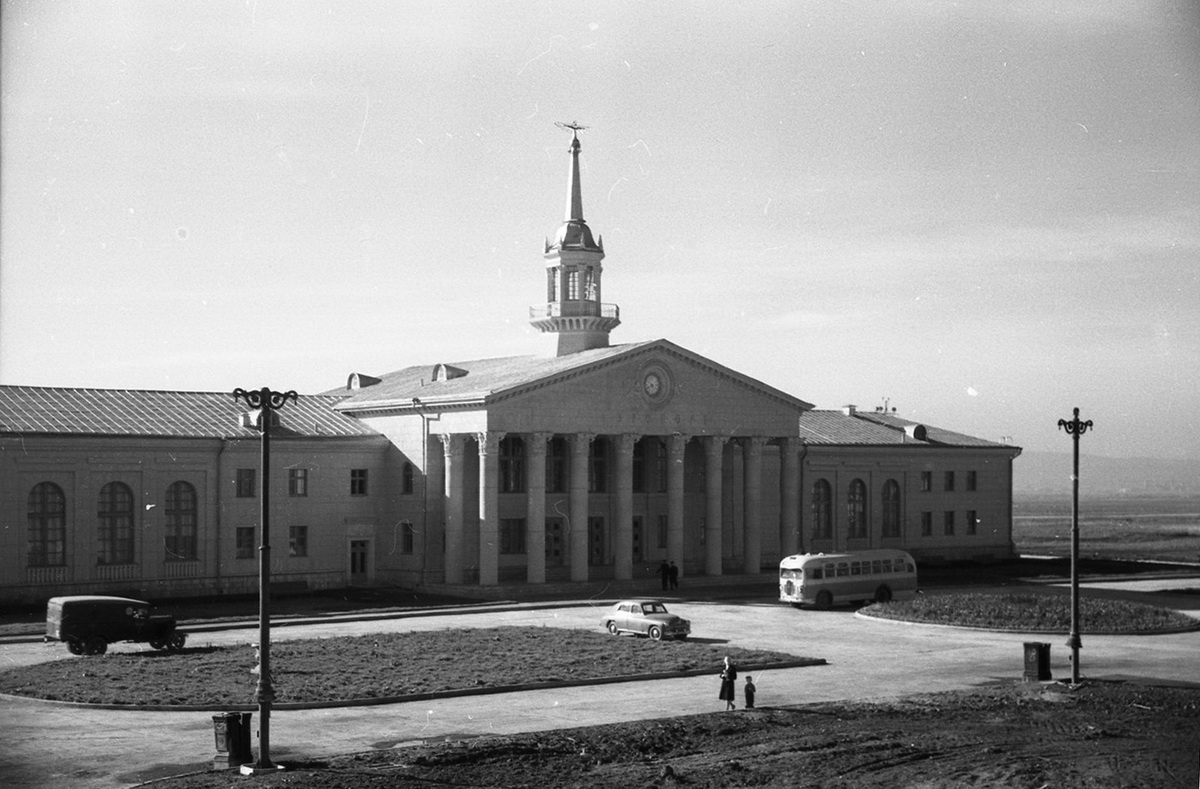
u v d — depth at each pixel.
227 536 77.00
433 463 81.56
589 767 34.09
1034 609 66.12
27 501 69.69
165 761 33.91
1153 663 52.81
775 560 97.94
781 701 43.66
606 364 81.81
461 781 32.41
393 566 83.62
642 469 89.62
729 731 38.59
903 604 69.19
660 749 36.28
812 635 61.09
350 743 36.66
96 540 71.94
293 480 80.00
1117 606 67.88
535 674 47.22
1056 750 36.31
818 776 33.34
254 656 50.38
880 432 109.88
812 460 102.31
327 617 65.62
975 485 113.88
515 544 84.19
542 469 79.69
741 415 88.12
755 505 88.88
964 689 46.09
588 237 91.31
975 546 113.50
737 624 65.44
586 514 81.38
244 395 33.97
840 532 103.88
